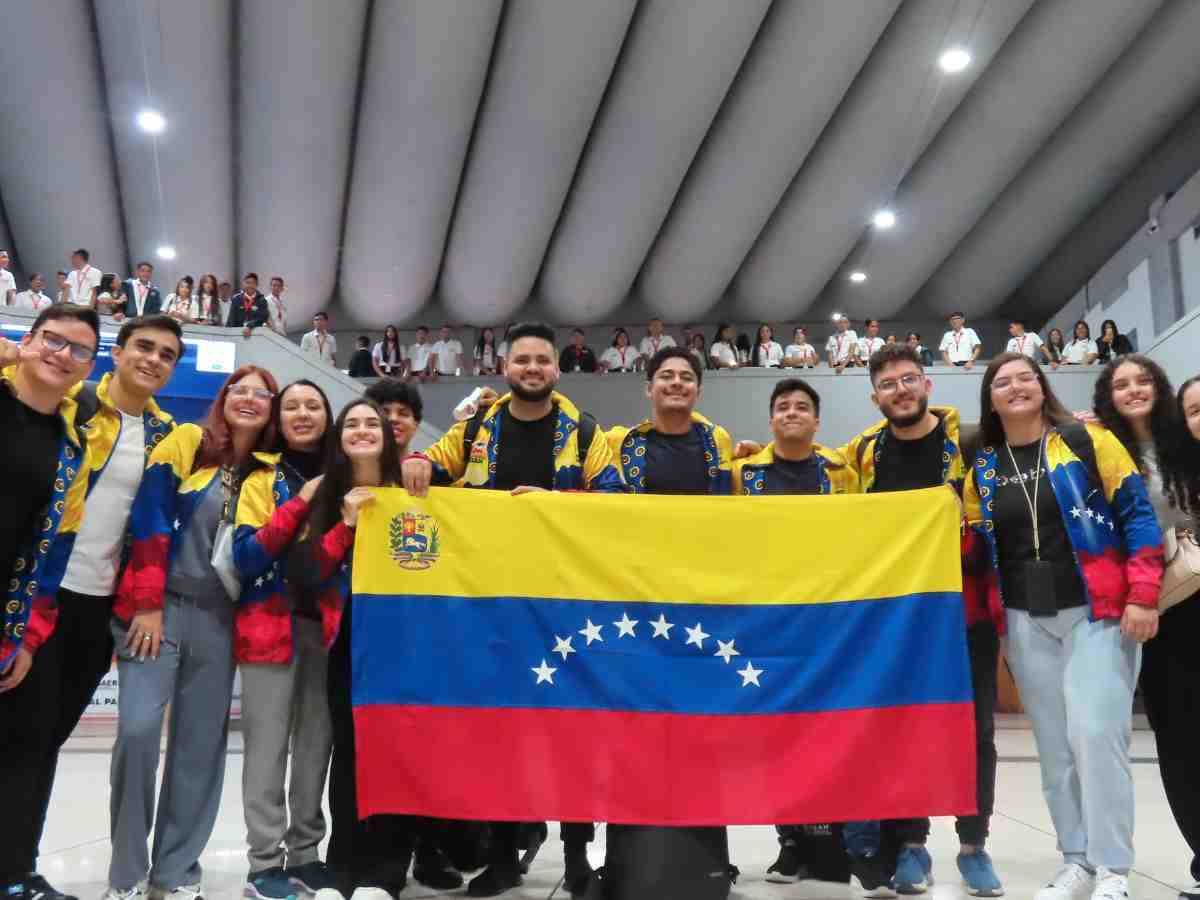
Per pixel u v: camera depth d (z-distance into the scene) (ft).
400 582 11.02
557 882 12.48
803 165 55.16
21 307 36.60
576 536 11.22
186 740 11.05
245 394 11.82
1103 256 62.34
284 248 56.24
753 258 62.44
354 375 50.24
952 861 13.32
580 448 12.50
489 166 52.11
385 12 42.98
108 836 14.89
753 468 13.20
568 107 47.83
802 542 11.24
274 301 45.34
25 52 43.45
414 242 56.65
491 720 10.78
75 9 42.75
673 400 12.84
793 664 10.94
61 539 10.53
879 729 10.71
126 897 10.57
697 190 55.11
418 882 12.34
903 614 10.96
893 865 11.96
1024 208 59.47
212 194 52.49
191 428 11.72
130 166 50.70
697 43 44.37
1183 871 12.61
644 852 10.50
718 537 11.26
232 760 22.93
